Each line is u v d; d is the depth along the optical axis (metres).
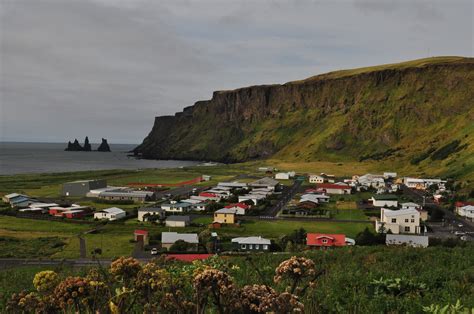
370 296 13.02
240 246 52.53
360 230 65.81
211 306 8.12
